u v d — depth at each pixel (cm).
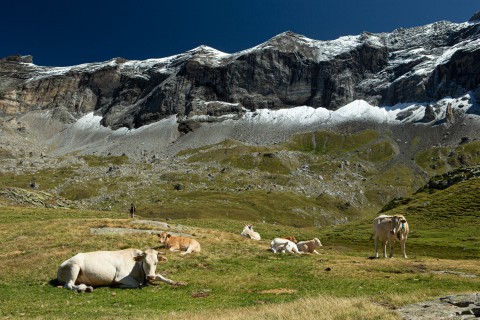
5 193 9638
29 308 1741
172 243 3084
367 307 1490
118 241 3194
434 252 5928
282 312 1488
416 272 2589
